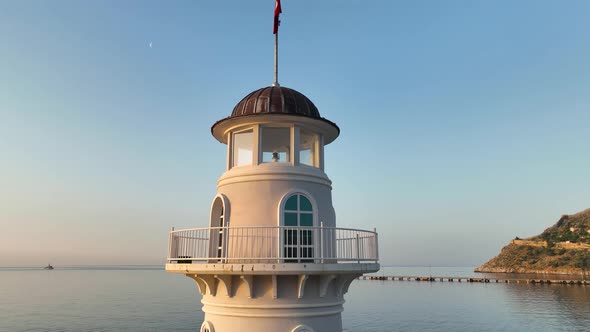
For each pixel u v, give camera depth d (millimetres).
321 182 13977
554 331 56688
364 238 13148
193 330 57125
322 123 14484
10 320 65875
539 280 123750
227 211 13273
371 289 126562
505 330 58250
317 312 12320
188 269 12055
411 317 70062
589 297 88125
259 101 14109
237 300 12164
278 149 14359
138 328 58656
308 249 12781
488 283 133875
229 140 14727
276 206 12922
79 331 56750
